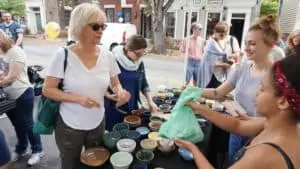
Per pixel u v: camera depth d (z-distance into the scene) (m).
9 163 1.14
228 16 11.69
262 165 0.65
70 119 1.50
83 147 1.65
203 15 11.91
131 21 15.27
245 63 1.74
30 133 2.46
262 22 1.56
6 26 5.34
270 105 0.70
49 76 1.46
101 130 1.63
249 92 1.63
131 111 2.09
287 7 10.62
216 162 1.75
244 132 1.26
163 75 6.95
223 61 3.70
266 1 12.00
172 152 1.44
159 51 11.34
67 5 17.95
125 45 2.16
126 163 1.25
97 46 1.56
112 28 9.14
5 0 15.33
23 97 2.31
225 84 1.92
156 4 10.88
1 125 3.33
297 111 0.64
